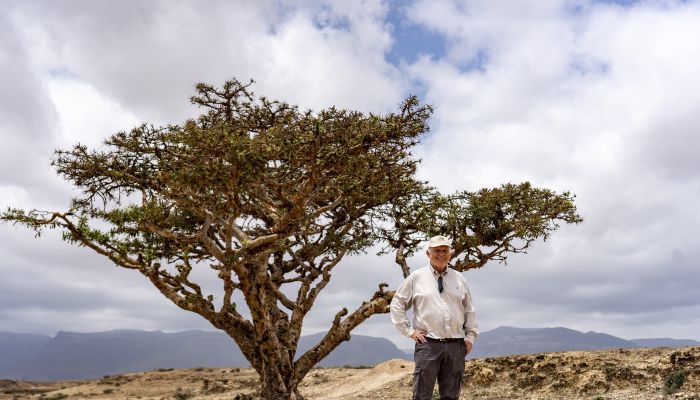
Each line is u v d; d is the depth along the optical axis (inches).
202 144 605.0
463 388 895.7
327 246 816.3
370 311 764.6
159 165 674.8
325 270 801.6
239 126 758.5
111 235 669.3
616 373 771.4
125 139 680.4
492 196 779.4
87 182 727.1
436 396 751.7
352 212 813.2
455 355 243.4
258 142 629.9
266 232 794.2
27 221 639.1
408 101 702.5
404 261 805.9
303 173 714.8
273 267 821.9
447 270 252.7
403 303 253.9
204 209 659.4
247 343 732.7
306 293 787.4
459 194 809.5
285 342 750.5
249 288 698.2
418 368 243.3
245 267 709.3
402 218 836.6
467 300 252.1
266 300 744.3
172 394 1481.3
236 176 608.4
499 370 914.1
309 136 641.0
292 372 743.7
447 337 242.8
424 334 244.5
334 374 1371.8
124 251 671.1
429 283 248.5
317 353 756.6
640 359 828.6
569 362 859.4
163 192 669.9
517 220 777.6
